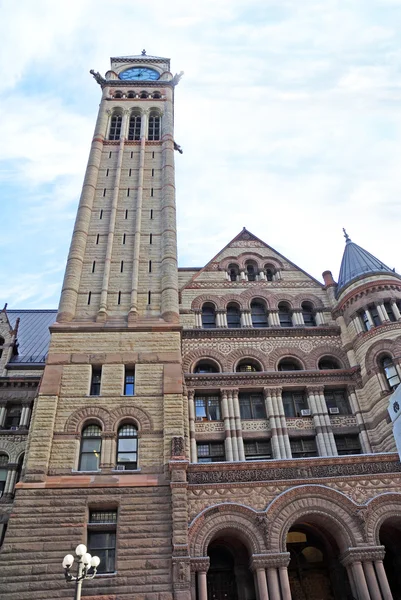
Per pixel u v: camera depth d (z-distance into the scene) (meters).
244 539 24.42
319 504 25.08
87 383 29.73
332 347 36.75
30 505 24.52
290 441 32.34
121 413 28.45
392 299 35.94
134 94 54.56
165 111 52.16
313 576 27.73
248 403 33.81
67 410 28.34
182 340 36.00
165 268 36.62
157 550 23.62
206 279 40.81
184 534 23.59
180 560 22.86
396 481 26.14
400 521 25.62
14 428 35.31
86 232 38.97
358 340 35.50
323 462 26.53
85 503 24.83
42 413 27.92
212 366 35.62
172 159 46.00
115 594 22.28
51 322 47.03
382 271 37.59
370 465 26.69
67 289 34.69
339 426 32.88
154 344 31.81
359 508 24.89
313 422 32.88
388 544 28.34
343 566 26.56
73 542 23.59
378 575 23.39
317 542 28.91
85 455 27.09
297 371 34.53
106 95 53.91
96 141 47.16
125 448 27.50
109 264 37.00
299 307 39.41
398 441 23.78
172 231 39.38
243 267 42.22
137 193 42.53
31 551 23.19
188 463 25.92
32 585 22.28
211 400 33.69
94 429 28.22
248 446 31.98
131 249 38.38
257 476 25.95
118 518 24.53
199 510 24.66
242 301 39.38
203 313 38.97
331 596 27.06
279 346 36.53
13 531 23.66
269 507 24.62
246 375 34.09
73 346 31.31
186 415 31.97
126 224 40.19
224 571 27.02
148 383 29.89
